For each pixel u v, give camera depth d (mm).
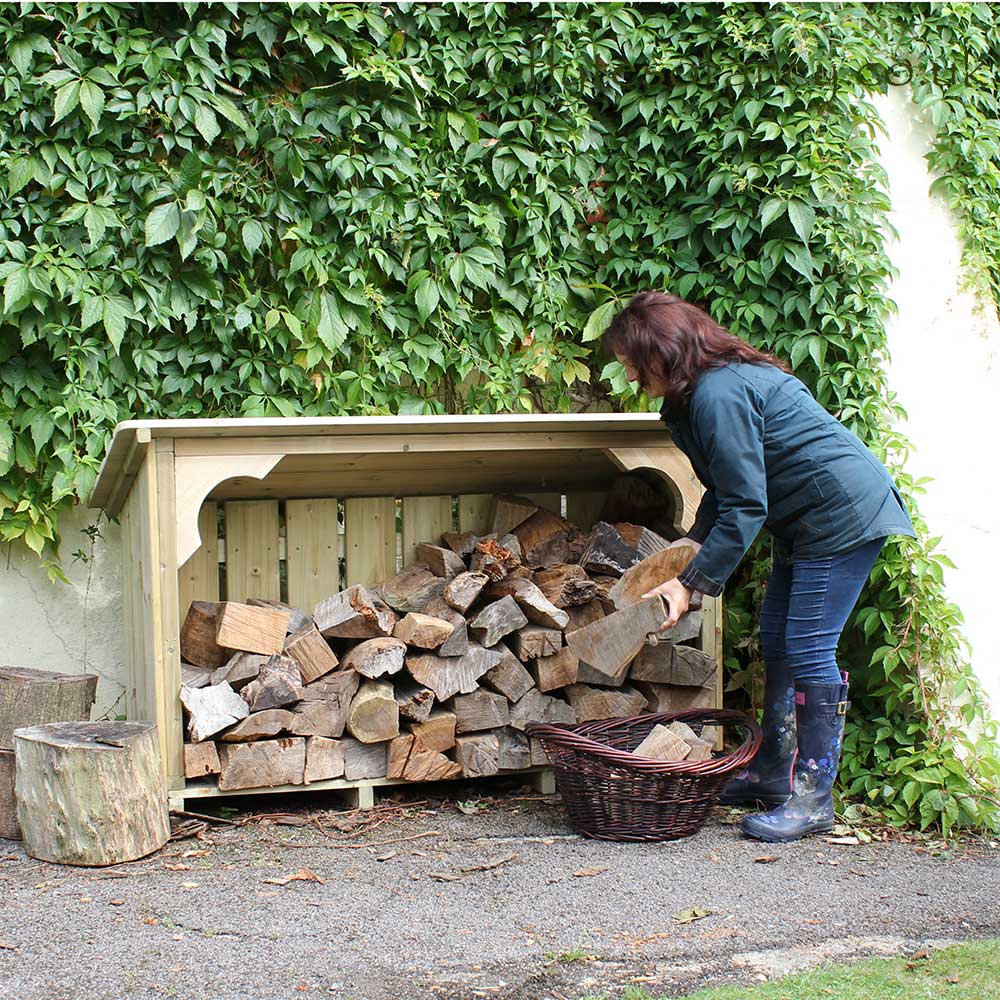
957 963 2268
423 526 3930
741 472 2955
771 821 3174
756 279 4113
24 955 2252
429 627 3398
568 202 4348
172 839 3121
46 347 3883
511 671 3539
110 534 4152
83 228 3861
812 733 3193
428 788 3701
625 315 3107
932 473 4035
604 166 4457
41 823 2883
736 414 2975
